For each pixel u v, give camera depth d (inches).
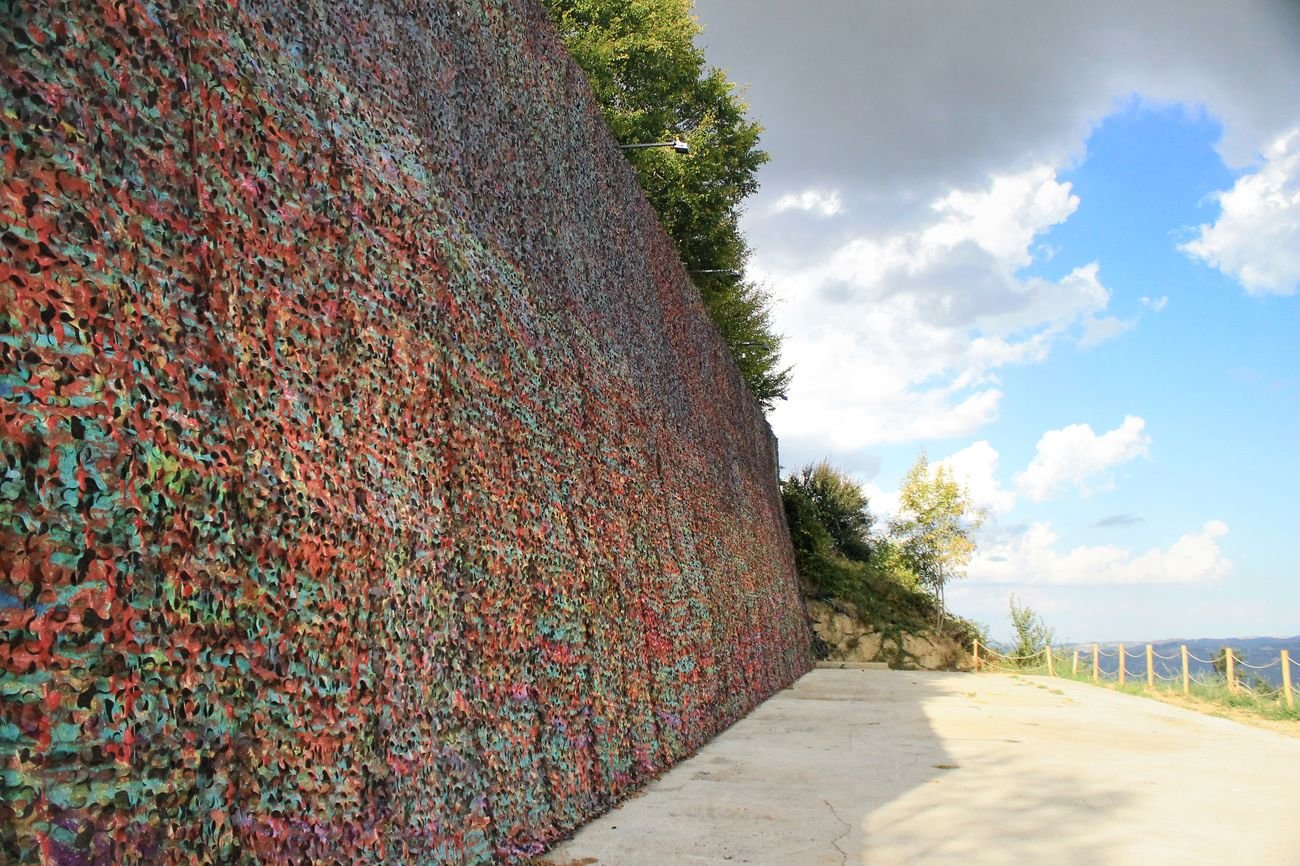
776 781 304.8
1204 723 521.0
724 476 615.8
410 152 195.3
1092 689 780.6
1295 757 382.6
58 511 91.2
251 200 133.9
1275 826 246.2
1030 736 438.9
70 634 90.5
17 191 92.7
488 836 179.0
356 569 145.9
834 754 370.6
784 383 1316.4
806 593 1184.2
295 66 152.9
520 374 243.9
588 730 250.8
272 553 125.1
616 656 289.3
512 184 264.7
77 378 95.7
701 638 428.8
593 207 359.3
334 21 170.6
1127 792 293.4
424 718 161.8
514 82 278.7
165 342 110.6
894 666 1127.0
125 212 106.9
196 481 111.8
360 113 175.3
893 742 410.0
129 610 98.0
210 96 127.0
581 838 218.2
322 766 129.4
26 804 83.9
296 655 127.4
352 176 165.3
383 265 172.4
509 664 204.8
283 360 135.9
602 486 310.2
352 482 149.6
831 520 1434.5
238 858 110.1
